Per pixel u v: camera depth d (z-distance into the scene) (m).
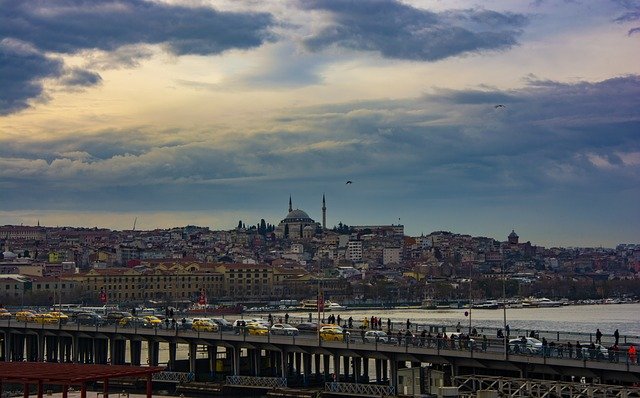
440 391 118.81
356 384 153.75
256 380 170.00
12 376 125.50
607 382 131.75
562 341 163.62
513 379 126.38
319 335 160.50
